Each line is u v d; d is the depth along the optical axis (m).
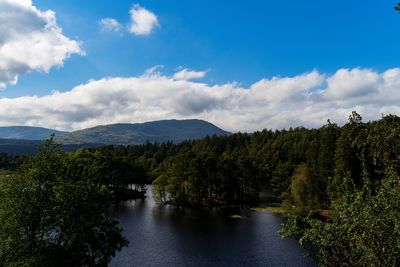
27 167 30.58
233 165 125.94
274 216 89.69
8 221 27.86
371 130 21.05
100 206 34.06
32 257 26.92
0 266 27.02
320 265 16.11
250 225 77.38
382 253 14.22
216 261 51.34
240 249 57.53
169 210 99.62
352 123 22.66
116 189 127.81
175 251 56.31
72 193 30.84
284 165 135.38
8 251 27.50
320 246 15.94
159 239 63.94
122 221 80.88
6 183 29.91
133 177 142.00
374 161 20.88
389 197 14.85
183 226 76.00
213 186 128.62
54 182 30.59
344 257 15.43
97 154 124.06
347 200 16.30
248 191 127.19
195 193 113.38
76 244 30.83
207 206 109.44
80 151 117.56
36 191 29.69
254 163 144.75
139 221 81.25
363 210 14.83
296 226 17.09
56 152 32.44
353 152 79.06
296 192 88.75
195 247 58.69
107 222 34.34
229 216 89.50
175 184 114.69
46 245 30.02
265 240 63.34
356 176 76.69
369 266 14.77
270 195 139.12
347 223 15.33
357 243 15.06
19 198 28.80
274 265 49.44
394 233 14.05
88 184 33.22
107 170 121.81
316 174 93.56
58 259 28.92
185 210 100.31
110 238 34.44
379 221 14.21
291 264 49.72
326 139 97.38
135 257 52.97
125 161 138.25
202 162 119.25
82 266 33.78
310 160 111.00
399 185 16.00
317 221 16.50
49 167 30.86
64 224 30.70
